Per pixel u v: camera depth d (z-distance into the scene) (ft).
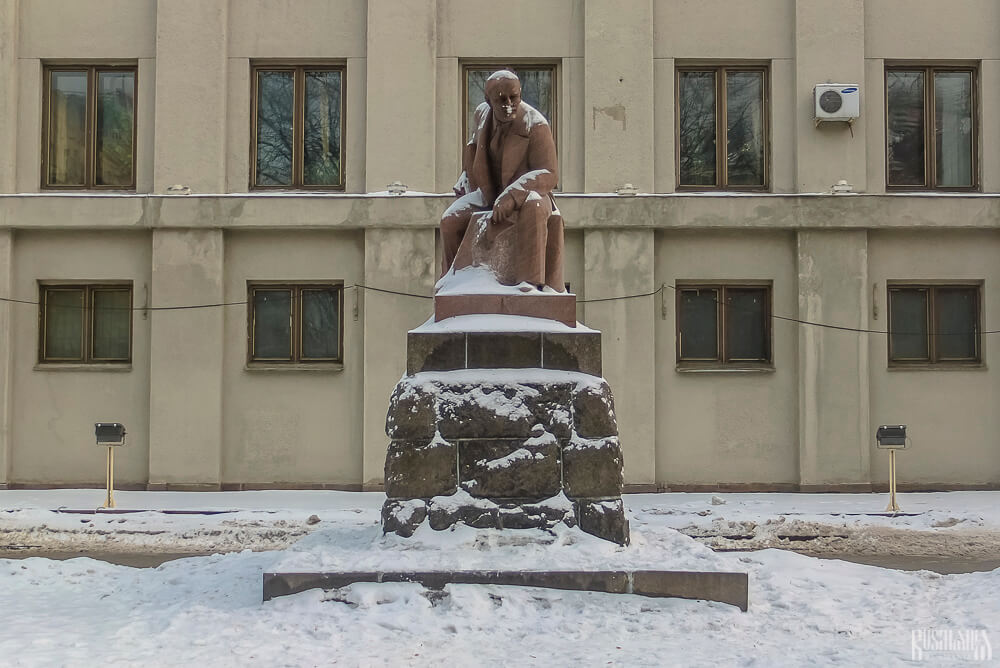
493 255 28.02
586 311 57.98
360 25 59.77
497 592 22.90
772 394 58.44
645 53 58.90
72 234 59.11
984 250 59.06
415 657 19.83
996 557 38.50
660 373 58.49
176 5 59.16
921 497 54.95
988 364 58.80
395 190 58.08
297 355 59.00
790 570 28.68
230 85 59.82
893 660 19.74
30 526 44.27
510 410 25.48
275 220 58.18
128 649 20.61
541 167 28.45
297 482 58.08
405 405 25.57
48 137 60.44
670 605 23.22
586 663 19.42
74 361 59.47
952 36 59.88
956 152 60.80
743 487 58.13
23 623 23.36
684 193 58.59
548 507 25.13
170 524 45.03
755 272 58.80
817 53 59.16
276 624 21.99
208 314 58.08
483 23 59.41
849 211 58.18
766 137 60.13
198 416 57.67
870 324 58.54
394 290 57.88
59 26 59.93
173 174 58.85
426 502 25.18
